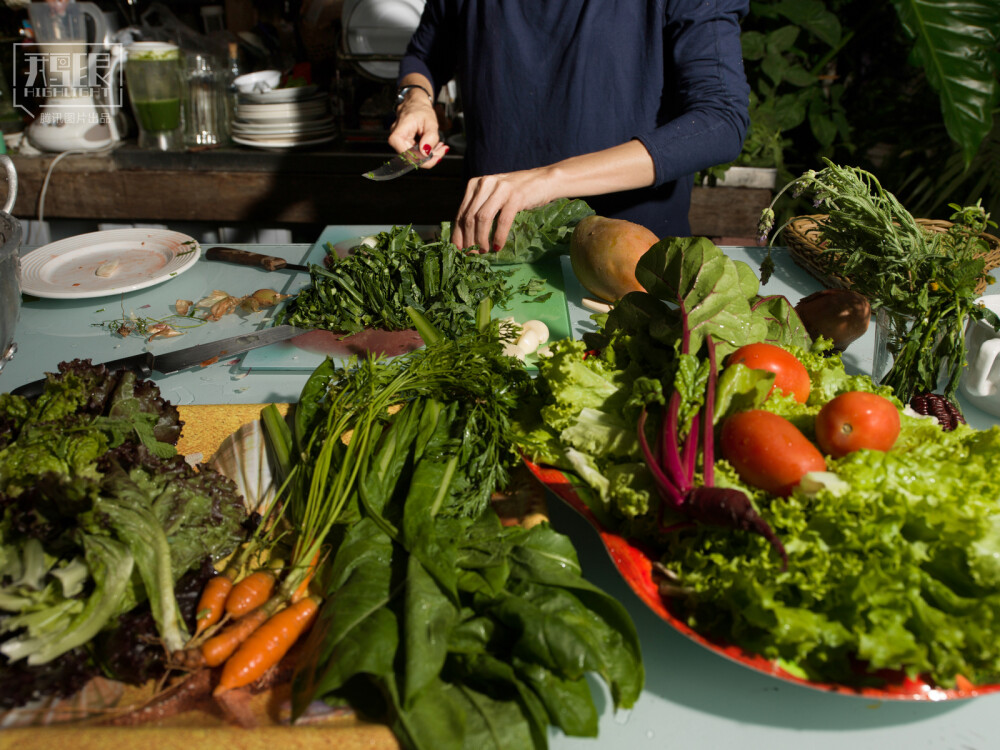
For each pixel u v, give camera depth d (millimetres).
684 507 750
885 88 3379
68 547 769
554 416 913
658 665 781
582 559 907
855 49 3396
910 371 1053
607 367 982
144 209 2955
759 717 729
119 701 712
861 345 1401
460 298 1421
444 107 2951
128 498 776
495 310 1517
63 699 708
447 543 806
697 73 1831
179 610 774
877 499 714
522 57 1978
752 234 3051
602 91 1967
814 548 699
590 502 872
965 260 1013
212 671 734
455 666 721
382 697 703
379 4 2629
